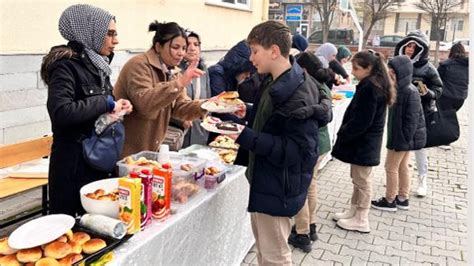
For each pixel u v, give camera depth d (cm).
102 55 202
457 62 520
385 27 2330
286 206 198
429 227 386
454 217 412
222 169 235
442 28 1902
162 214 181
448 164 616
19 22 324
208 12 620
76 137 193
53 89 182
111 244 152
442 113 454
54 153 198
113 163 202
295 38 431
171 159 223
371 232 367
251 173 203
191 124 312
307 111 182
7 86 320
